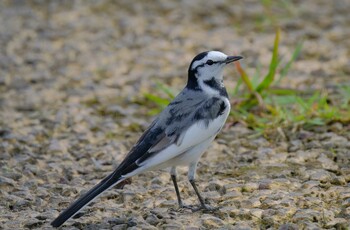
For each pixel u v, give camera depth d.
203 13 19.06
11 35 18.17
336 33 17.64
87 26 18.56
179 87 15.12
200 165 11.54
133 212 9.87
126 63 16.56
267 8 19.14
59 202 10.32
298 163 11.39
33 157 12.10
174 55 16.81
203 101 9.88
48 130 13.45
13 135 12.98
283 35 17.69
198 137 9.59
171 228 9.13
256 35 17.77
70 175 11.41
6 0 20.42
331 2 19.44
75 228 9.30
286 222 9.26
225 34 17.88
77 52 17.20
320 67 15.81
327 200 9.94
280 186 10.46
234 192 10.29
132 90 15.25
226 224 9.30
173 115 9.69
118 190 10.63
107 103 14.69
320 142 12.16
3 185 10.89
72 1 20.20
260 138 12.62
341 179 10.57
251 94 13.80
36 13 19.52
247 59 16.44
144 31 18.16
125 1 20.00
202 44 17.28
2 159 12.05
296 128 12.76
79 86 15.55
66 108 14.38
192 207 9.89
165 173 11.28
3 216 9.84
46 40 17.92
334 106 13.34
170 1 19.84
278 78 15.30
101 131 13.36
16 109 14.50
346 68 15.66
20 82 15.77
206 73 10.12
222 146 12.37
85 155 12.21
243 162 11.62
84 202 8.89
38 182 11.10
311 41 17.28
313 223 9.15
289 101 13.66
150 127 9.66
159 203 10.12
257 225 9.29
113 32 18.14
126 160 9.30
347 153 11.56
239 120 13.26
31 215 9.83
